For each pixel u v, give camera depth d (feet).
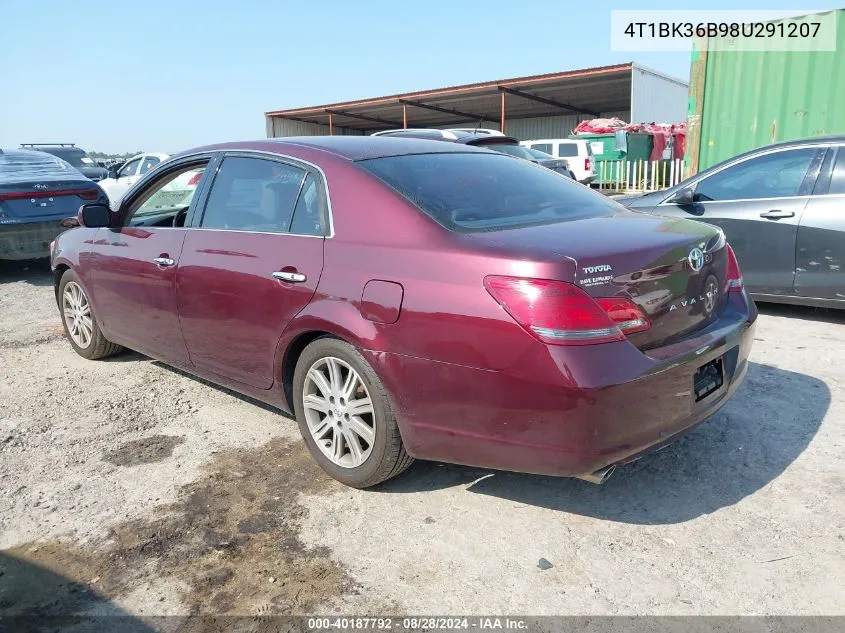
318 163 10.88
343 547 9.05
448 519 9.65
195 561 8.84
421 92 94.94
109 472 11.25
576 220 10.17
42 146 61.05
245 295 11.26
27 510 10.11
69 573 8.65
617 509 9.78
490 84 85.97
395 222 9.60
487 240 8.81
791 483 10.27
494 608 7.84
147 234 13.70
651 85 78.79
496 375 8.30
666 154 65.46
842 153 17.88
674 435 8.82
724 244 10.56
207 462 11.53
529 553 8.83
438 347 8.71
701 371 9.35
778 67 30.42
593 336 7.95
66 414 13.69
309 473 11.07
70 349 18.20
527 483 10.58
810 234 18.01
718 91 32.63
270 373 11.28
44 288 27.48
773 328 18.37
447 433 8.97
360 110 110.83
